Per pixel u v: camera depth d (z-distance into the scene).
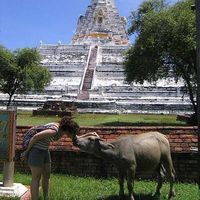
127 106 55.06
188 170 11.13
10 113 9.11
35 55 49.69
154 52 29.12
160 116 45.06
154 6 32.75
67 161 11.63
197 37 6.64
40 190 9.31
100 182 10.59
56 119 35.62
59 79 67.88
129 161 8.36
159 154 8.78
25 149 7.87
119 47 75.69
